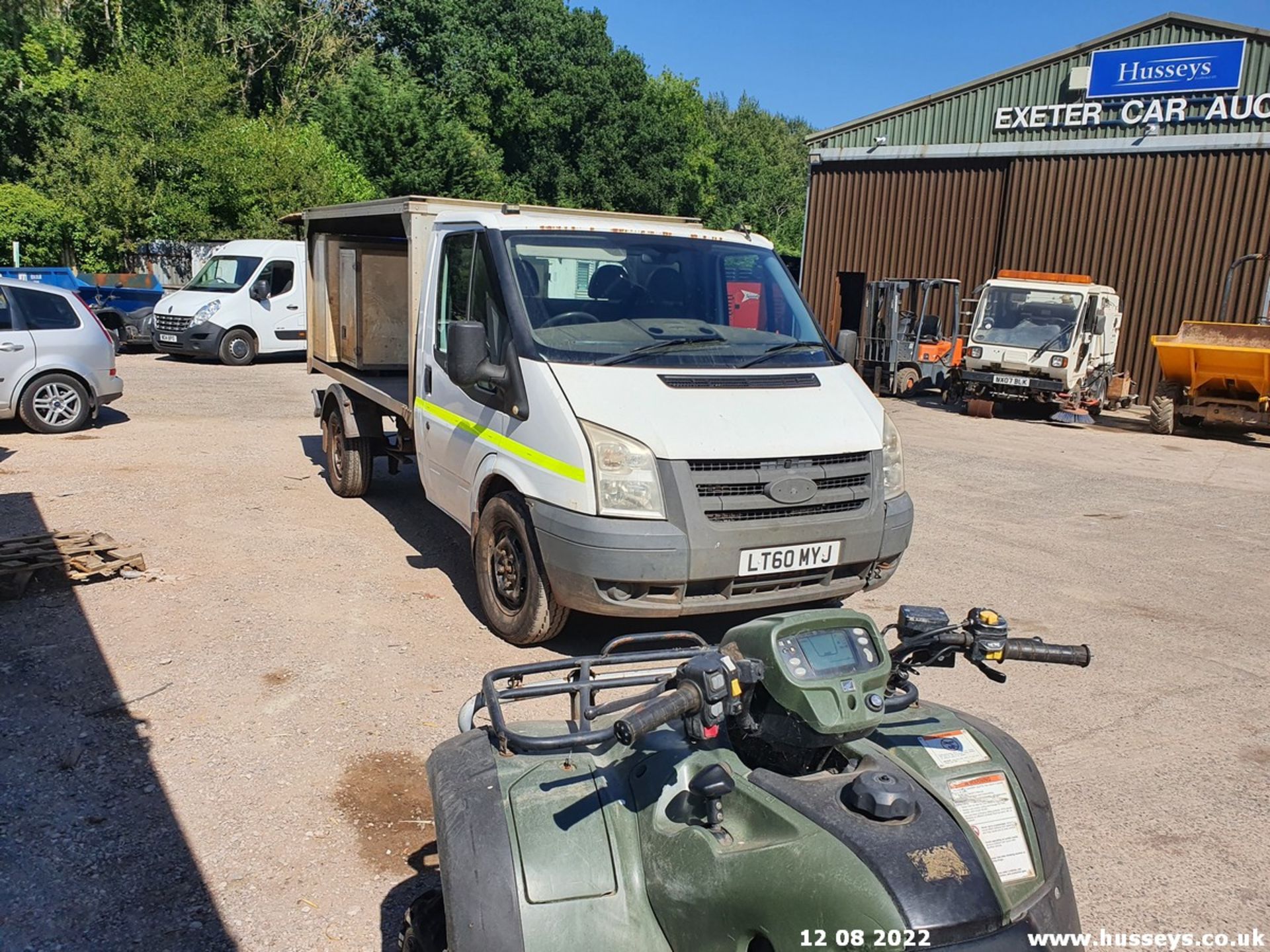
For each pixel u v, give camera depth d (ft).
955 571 26.61
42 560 21.38
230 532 26.55
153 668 17.83
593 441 17.02
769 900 7.32
